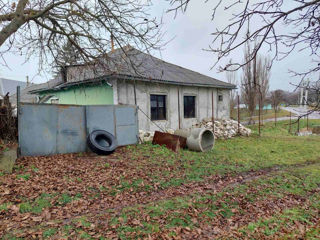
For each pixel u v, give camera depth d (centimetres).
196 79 1382
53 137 727
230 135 1277
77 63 732
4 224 303
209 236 312
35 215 333
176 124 1218
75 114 777
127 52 692
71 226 309
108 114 854
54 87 1184
